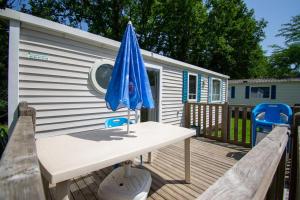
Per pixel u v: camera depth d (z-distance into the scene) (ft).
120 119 10.57
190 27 55.26
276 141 4.35
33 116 7.26
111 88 6.52
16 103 9.57
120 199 6.06
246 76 66.64
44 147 5.42
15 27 9.43
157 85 18.33
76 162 4.25
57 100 11.25
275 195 4.22
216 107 17.69
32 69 10.25
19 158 2.78
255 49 65.67
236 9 59.67
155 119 18.44
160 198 7.64
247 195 2.08
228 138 16.61
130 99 6.66
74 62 11.87
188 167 8.81
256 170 2.71
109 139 6.45
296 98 42.96
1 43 26.84
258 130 12.53
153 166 10.76
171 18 52.95
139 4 50.26
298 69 59.67
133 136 6.99
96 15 48.39
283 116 12.75
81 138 6.51
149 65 16.96
